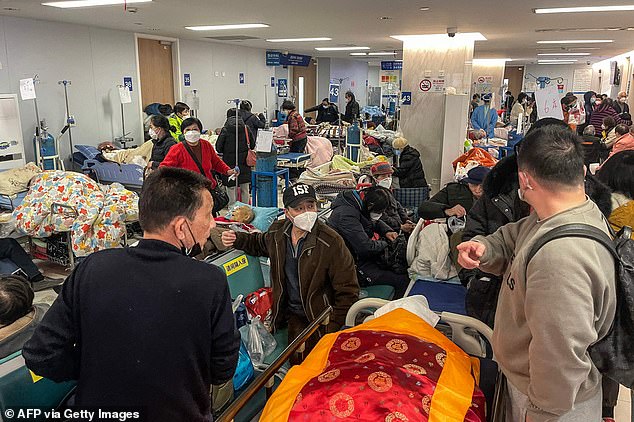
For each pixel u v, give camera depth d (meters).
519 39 8.63
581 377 1.16
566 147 1.25
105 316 1.23
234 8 5.48
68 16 6.47
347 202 3.28
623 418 2.50
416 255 3.24
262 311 2.59
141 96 8.94
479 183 2.96
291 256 2.55
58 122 7.36
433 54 7.65
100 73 7.96
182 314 1.23
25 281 1.91
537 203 1.31
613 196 2.12
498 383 1.59
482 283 2.10
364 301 2.11
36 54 6.90
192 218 1.31
